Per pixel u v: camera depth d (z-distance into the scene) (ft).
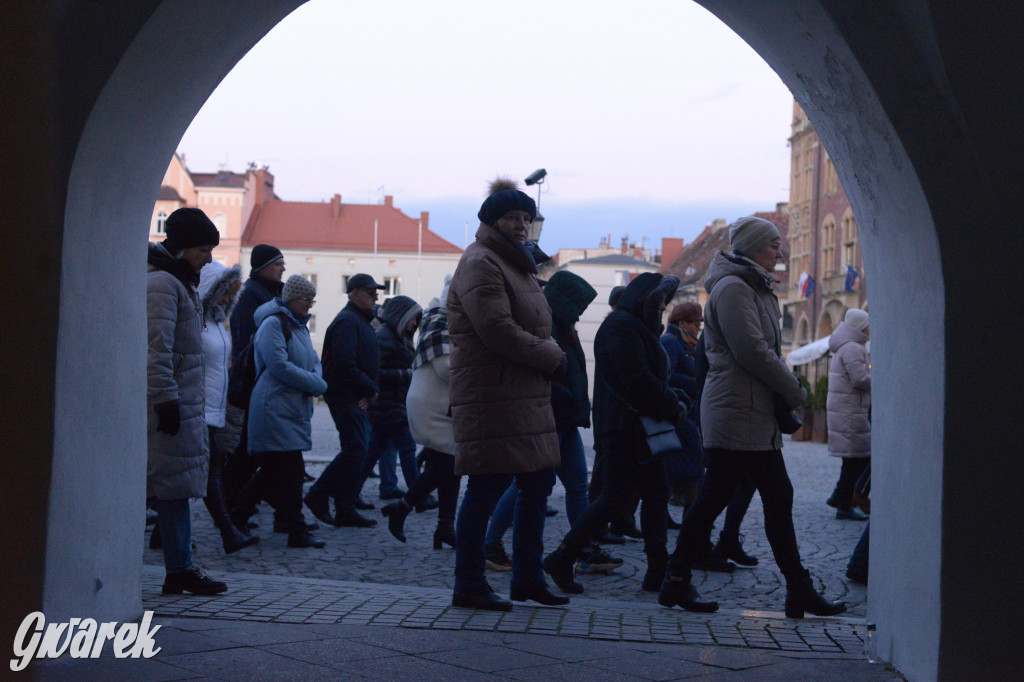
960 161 11.98
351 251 261.65
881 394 15.07
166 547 17.62
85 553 13.60
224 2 13.76
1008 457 12.03
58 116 12.30
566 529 28.25
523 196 17.02
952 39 11.37
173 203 247.91
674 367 27.43
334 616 16.30
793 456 64.23
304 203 268.62
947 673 12.11
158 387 16.53
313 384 24.41
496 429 16.69
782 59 15.34
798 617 17.44
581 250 298.15
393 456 34.42
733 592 20.58
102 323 13.91
